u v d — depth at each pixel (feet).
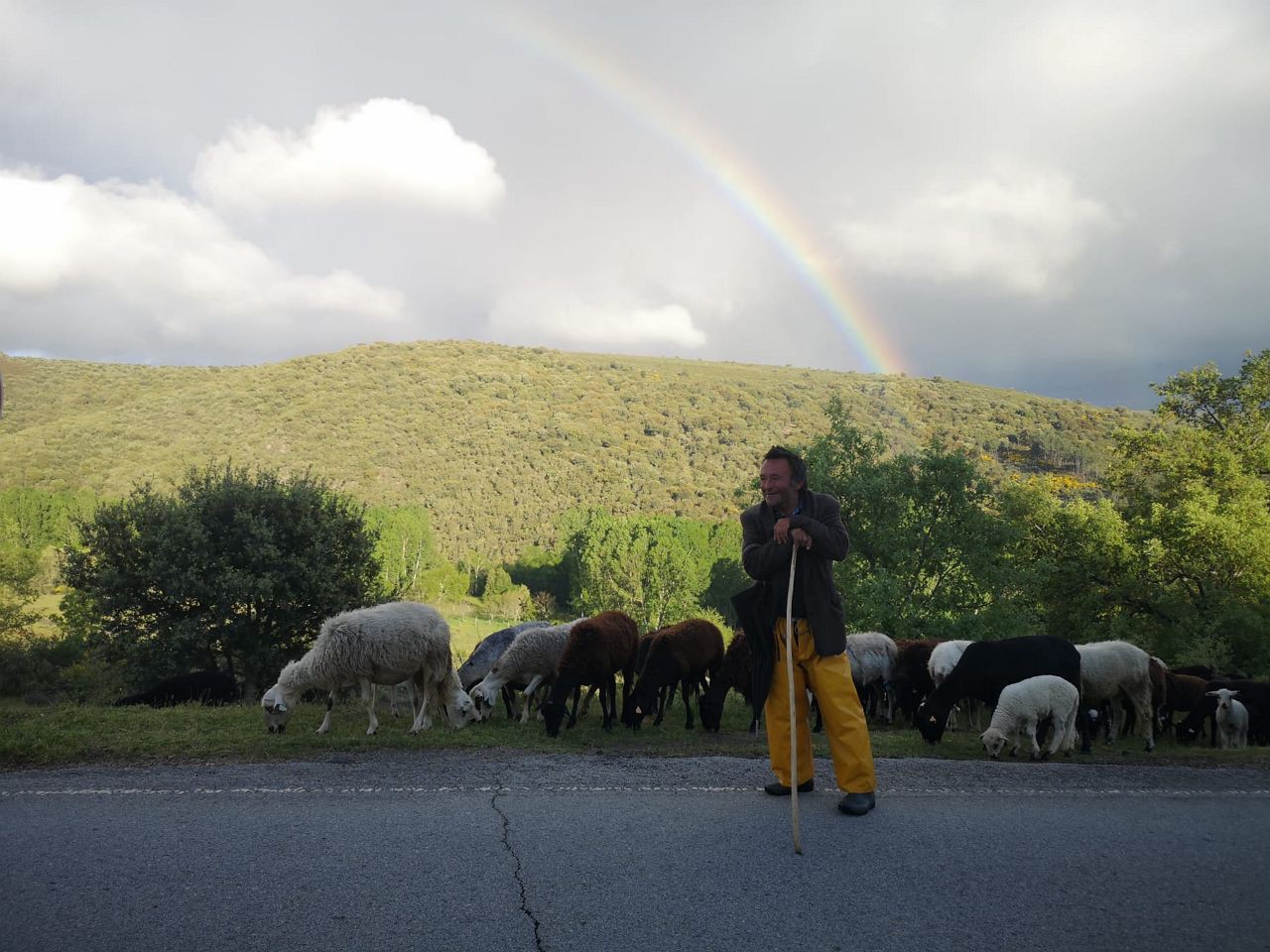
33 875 12.31
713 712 39.63
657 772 20.88
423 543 298.76
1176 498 111.65
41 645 122.31
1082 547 107.45
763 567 16.79
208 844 13.79
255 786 18.31
